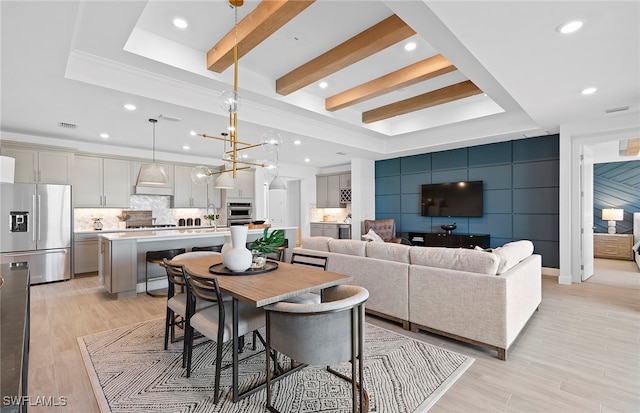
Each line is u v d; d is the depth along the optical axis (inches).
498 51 101.5
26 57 100.0
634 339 110.4
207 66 130.9
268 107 171.5
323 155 279.0
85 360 97.0
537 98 143.1
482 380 85.7
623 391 80.1
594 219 304.0
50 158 200.2
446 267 110.7
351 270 136.3
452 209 255.1
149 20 108.3
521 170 222.8
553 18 84.0
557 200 208.2
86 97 131.3
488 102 198.8
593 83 126.0
